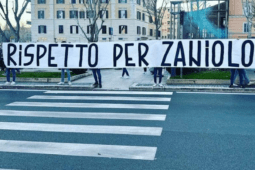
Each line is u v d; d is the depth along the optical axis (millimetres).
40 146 5684
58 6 54781
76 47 13016
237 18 34781
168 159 4980
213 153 5207
